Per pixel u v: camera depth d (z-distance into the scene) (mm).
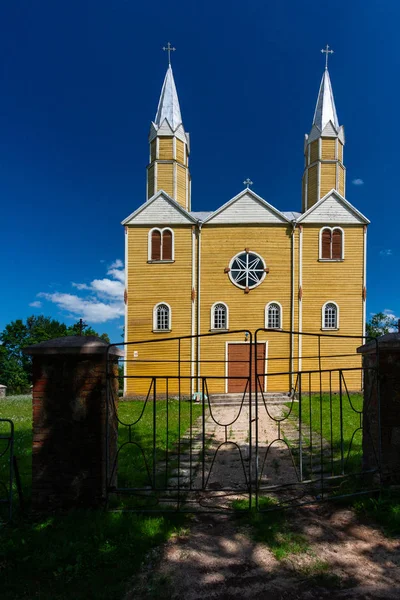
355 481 5238
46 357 4504
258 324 19500
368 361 5336
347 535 3961
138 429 10305
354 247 19906
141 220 20047
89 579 3178
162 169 21688
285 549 3666
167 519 4254
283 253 19875
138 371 19344
